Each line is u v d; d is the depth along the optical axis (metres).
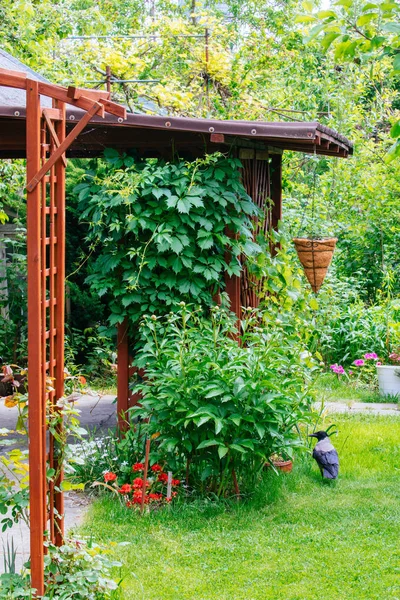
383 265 13.27
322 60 16.83
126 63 11.90
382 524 5.09
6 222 11.14
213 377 5.45
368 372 10.37
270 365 5.58
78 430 3.80
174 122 5.85
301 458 6.41
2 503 3.61
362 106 14.30
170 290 6.33
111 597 3.86
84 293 10.76
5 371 3.78
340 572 4.34
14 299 10.52
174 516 5.21
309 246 7.03
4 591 3.42
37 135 3.37
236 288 6.68
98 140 6.43
